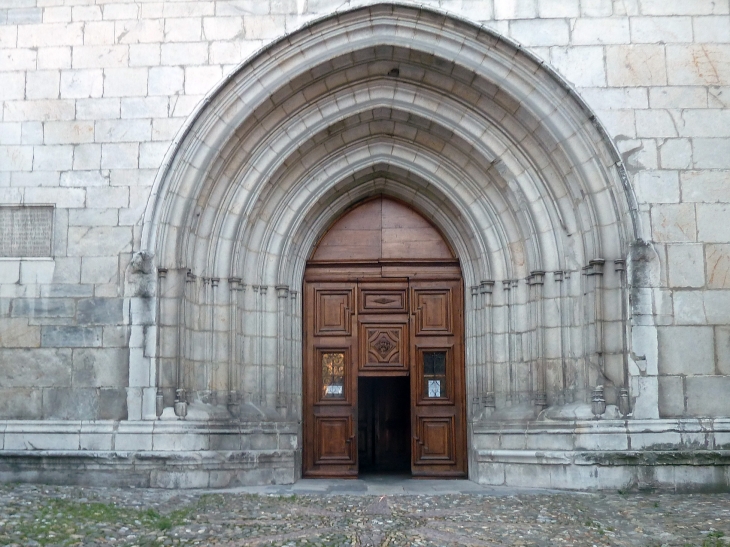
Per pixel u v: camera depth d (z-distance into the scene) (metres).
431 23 14.23
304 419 15.78
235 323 14.72
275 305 15.31
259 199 15.05
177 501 12.02
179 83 14.34
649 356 13.50
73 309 14.03
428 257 16.11
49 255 14.22
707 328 13.55
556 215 14.57
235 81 14.25
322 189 15.52
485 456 14.36
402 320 15.98
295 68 14.30
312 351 15.95
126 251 14.09
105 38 14.49
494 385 14.98
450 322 15.91
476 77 14.30
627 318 13.55
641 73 14.04
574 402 14.02
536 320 14.56
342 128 15.27
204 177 14.21
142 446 13.55
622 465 13.27
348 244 16.20
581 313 14.22
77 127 14.35
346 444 15.72
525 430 14.12
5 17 14.62
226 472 13.77
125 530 9.92
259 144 14.88
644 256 13.62
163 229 14.00
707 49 14.05
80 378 13.88
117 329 13.92
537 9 14.20
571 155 14.05
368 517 10.94
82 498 11.98
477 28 14.11
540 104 14.16
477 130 14.88
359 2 14.23
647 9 14.15
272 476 14.42
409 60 14.55
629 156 13.89
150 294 13.88
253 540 9.57
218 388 14.51
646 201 13.80
